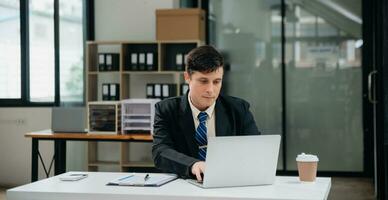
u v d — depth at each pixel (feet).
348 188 18.90
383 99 15.39
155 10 19.69
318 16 21.27
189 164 7.57
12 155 20.12
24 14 19.83
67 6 19.36
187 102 8.19
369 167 21.16
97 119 15.93
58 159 16.98
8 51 20.10
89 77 19.39
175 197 6.64
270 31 21.47
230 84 21.76
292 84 21.53
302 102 21.54
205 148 8.08
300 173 7.66
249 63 21.62
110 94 19.02
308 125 21.54
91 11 20.63
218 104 8.25
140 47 19.30
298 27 21.40
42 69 19.71
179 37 18.76
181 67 18.70
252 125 8.40
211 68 7.67
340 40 21.21
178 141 8.26
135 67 18.90
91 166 19.44
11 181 20.15
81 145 20.13
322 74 21.39
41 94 19.92
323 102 21.43
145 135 15.62
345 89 21.30
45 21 19.43
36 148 16.01
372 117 21.03
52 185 7.43
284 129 21.58
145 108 15.87
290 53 21.47
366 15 20.88
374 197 17.33
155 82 19.94
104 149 20.30
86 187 7.25
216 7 21.70
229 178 7.14
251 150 7.18
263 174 7.32
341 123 21.38
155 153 8.13
